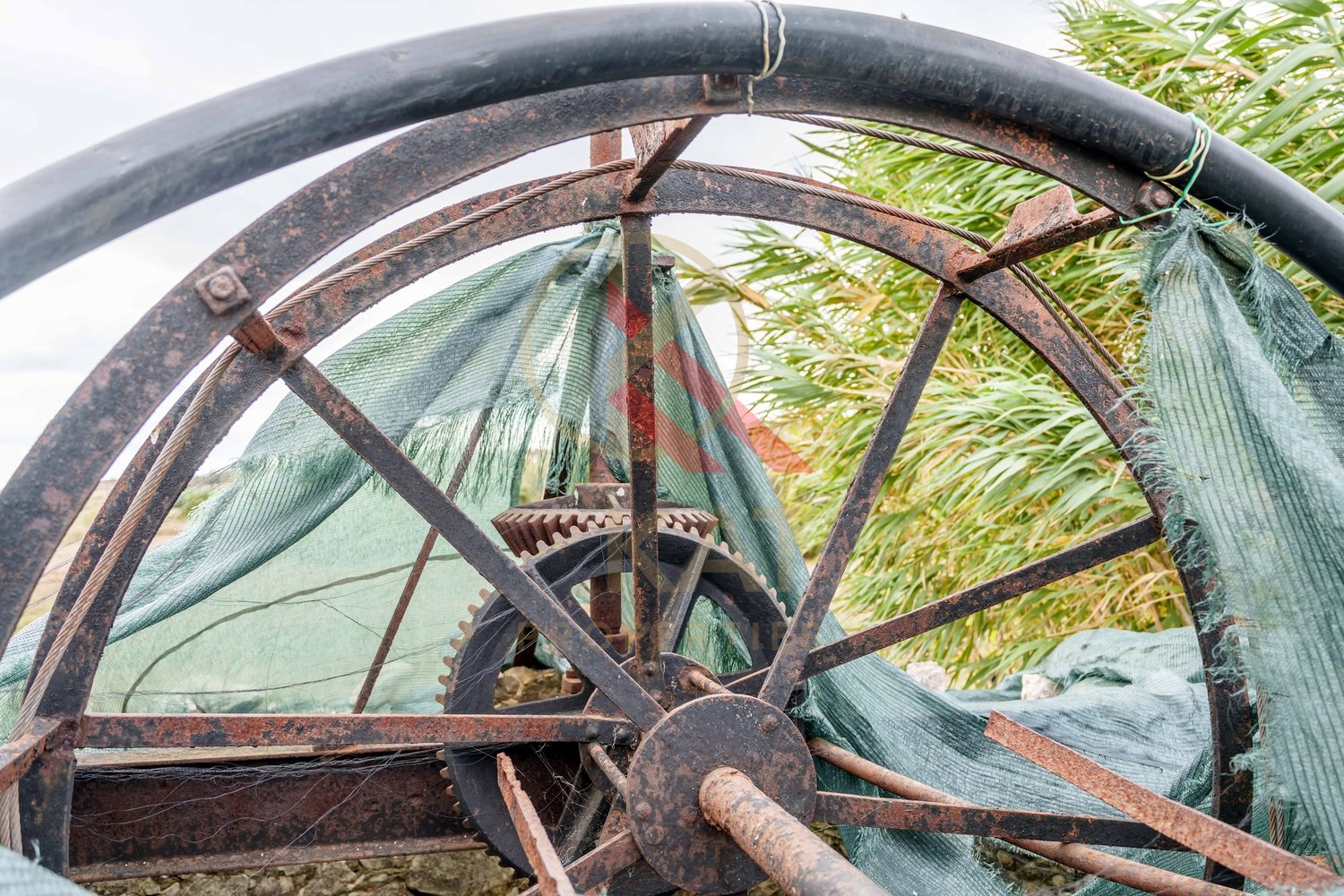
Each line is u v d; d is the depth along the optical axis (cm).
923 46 218
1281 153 504
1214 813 273
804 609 271
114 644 371
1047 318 275
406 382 344
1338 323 489
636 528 278
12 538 188
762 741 258
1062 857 294
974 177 609
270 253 204
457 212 288
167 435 279
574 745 335
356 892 378
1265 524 233
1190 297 245
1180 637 479
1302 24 489
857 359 660
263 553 333
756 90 221
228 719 231
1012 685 543
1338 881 196
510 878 391
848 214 265
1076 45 593
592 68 198
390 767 331
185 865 310
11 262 159
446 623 425
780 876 198
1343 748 229
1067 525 600
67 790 220
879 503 680
